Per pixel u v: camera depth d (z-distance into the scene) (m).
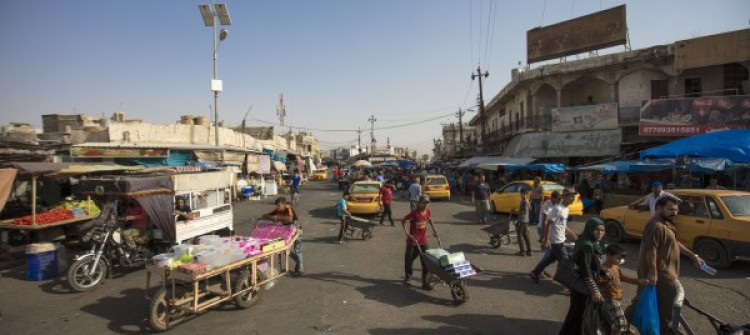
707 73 22.38
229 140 26.03
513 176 27.56
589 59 24.94
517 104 32.31
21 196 13.02
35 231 10.39
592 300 4.34
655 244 4.67
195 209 9.54
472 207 20.17
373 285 7.54
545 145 24.48
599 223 4.56
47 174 9.84
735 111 18.86
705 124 19.33
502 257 9.65
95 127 20.62
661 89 23.61
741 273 8.00
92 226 8.55
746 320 5.65
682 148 13.47
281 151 39.88
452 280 6.31
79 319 6.12
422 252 7.16
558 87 26.58
